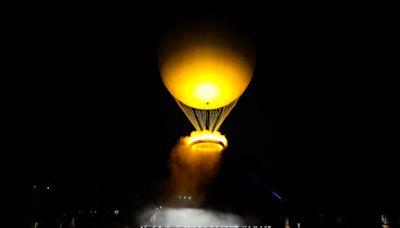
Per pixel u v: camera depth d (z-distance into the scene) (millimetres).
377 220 11859
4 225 10547
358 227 11820
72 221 12938
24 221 11211
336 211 13227
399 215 11609
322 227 12875
